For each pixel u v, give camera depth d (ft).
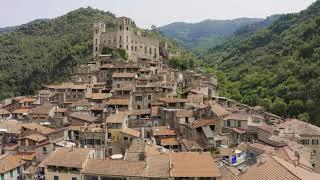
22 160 367.25
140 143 346.74
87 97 531.50
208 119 429.79
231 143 409.28
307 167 267.18
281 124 460.55
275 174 219.82
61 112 506.48
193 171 266.36
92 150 318.86
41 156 376.48
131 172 273.54
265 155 262.26
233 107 552.41
